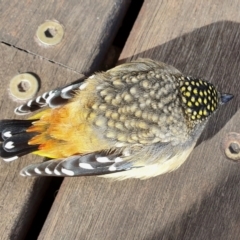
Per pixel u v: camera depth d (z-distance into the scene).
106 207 0.50
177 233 0.50
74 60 0.52
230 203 0.51
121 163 0.49
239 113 0.52
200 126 0.50
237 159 0.51
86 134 0.49
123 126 0.49
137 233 0.50
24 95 0.51
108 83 0.49
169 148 0.49
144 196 0.51
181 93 0.50
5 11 0.52
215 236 0.50
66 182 0.50
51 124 0.49
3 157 0.49
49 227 0.50
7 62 0.51
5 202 0.50
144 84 0.49
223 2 0.53
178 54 0.52
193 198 0.51
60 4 0.52
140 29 0.53
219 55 0.53
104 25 0.52
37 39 0.52
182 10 0.53
